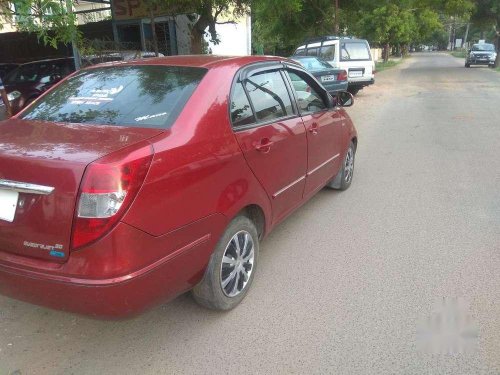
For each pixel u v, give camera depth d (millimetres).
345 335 3041
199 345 2982
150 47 14336
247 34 20203
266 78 3883
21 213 2492
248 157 3275
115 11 14031
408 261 4016
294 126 4039
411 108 13453
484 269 3842
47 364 2854
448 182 6219
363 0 23984
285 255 4184
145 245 2471
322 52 15797
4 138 2834
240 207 3189
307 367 2758
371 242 4418
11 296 2666
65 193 2359
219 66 3416
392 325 3131
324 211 5238
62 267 2420
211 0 10008
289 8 11891
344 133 5500
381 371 2715
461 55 68688
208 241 2918
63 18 5879
